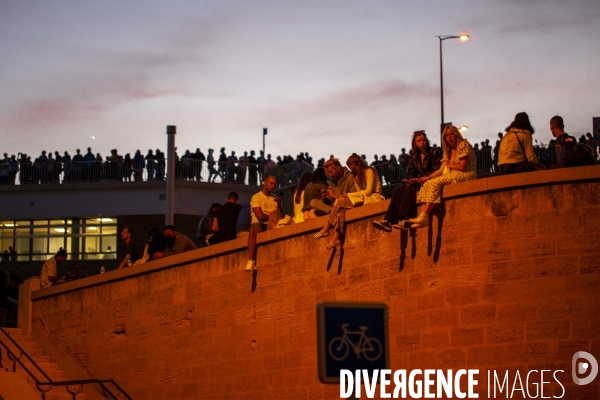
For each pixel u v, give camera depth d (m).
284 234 18.56
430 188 15.78
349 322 9.77
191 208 43.84
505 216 15.32
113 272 22.45
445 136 15.98
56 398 20.50
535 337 14.88
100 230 44.81
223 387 19.62
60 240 45.19
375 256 16.86
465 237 15.61
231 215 21.62
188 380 20.47
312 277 18.00
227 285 19.84
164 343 21.14
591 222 14.80
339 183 18.03
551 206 15.02
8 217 45.31
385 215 16.34
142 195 44.22
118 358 22.16
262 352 18.83
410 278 16.23
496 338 15.13
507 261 15.21
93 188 44.59
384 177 37.41
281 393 18.30
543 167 16.59
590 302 14.66
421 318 15.98
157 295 21.45
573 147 15.79
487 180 15.42
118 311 22.31
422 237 16.14
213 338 20.00
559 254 14.91
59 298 23.83
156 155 44.44
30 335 24.31
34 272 45.03
